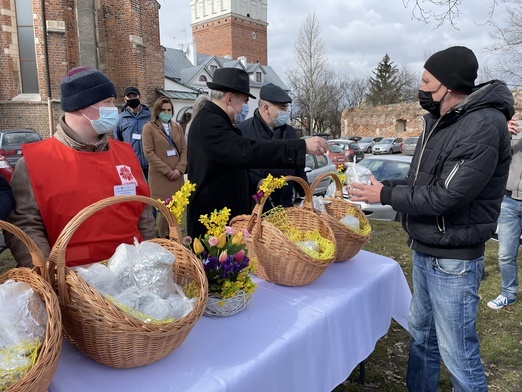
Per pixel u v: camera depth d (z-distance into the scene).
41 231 1.51
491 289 3.79
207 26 42.44
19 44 13.67
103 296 1.06
